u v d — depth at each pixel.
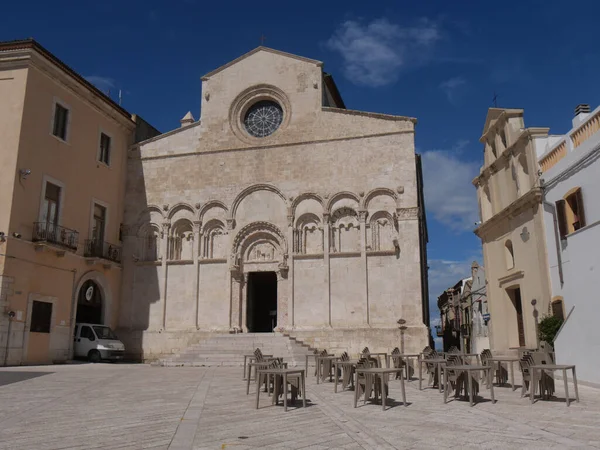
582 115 21.95
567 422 9.66
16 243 26.34
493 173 28.22
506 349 26.17
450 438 8.23
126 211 35.94
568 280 19.19
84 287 32.28
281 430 8.91
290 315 31.59
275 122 35.34
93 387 15.99
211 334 32.28
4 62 28.16
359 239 31.80
